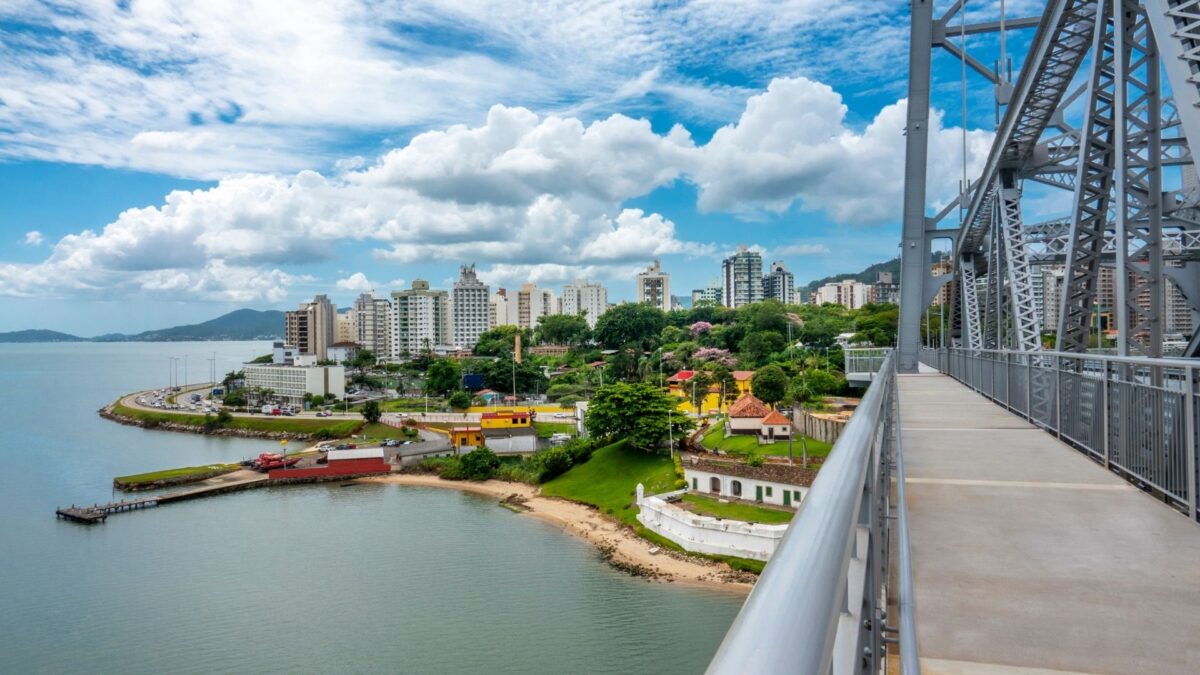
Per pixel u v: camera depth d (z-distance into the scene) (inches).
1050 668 127.8
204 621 1241.4
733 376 3144.7
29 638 1186.6
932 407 610.5
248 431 3560.5
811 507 53.5
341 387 4611.2
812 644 29.3
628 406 2156.7
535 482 2197.3
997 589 168.7
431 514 1950.1
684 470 1818.4
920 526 226.4
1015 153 911.7
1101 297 1988.2
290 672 1058.7
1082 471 317.4
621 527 1702.8
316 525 1862.7
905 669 84.0
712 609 1226.0
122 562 1577.3
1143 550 199.3
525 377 4379.9
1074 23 589.3
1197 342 572.7
